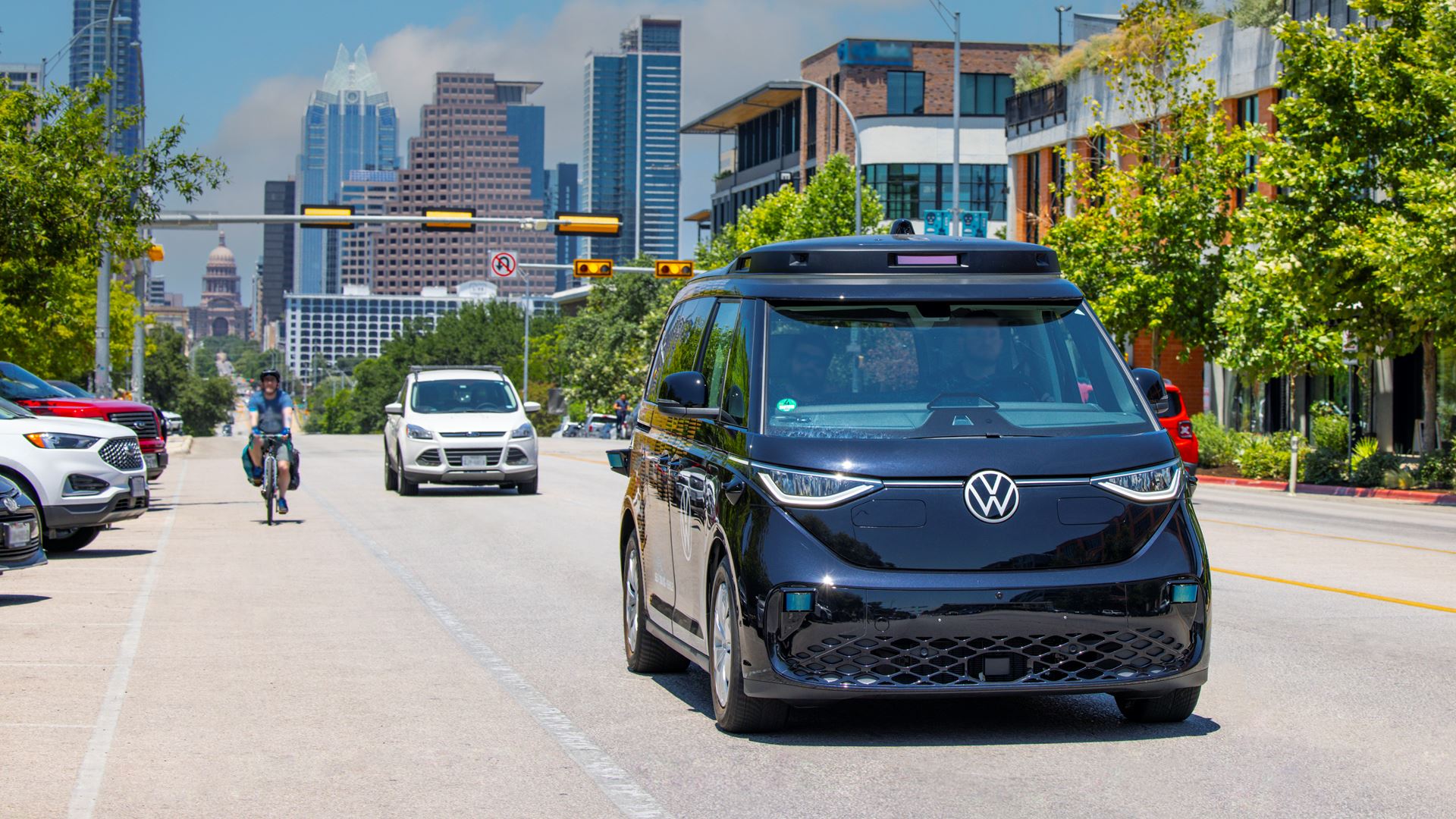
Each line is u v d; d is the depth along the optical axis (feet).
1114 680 24.13
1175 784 22.43
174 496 92.53
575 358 362.94
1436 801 21.43
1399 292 96.73
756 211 230.89
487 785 22.80
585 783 22.90
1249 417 145.79
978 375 26.27
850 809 21.09
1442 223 91.66
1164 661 24.49
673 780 22.94
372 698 29.86
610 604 43.91
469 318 526.16
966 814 20.77
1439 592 45.44
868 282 27.20
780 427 25.29
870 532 23.90
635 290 362.53
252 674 32.60
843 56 306.55
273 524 71.67
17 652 35.58
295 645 36.58
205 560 56.39
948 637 23.58
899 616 23.50
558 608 43.11
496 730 26.86
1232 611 41.29
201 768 24.04
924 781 22.66
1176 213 128.67
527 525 71.05
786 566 23.84
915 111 309.01
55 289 97.86
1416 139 102.58
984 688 23.76
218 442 229.66
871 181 287.48
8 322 131.64
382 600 44.98
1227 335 124.16
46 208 89.61
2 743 25.88
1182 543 24.70
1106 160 139.64
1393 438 129.39
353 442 189.67
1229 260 129.39
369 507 82.69
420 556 57.47
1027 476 24.34
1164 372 168.45
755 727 25.67
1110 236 132.26
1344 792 21.95
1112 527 24.36
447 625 39.93
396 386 554.05
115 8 121.39
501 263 179.32
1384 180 104.73
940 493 24.12
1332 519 76.74
